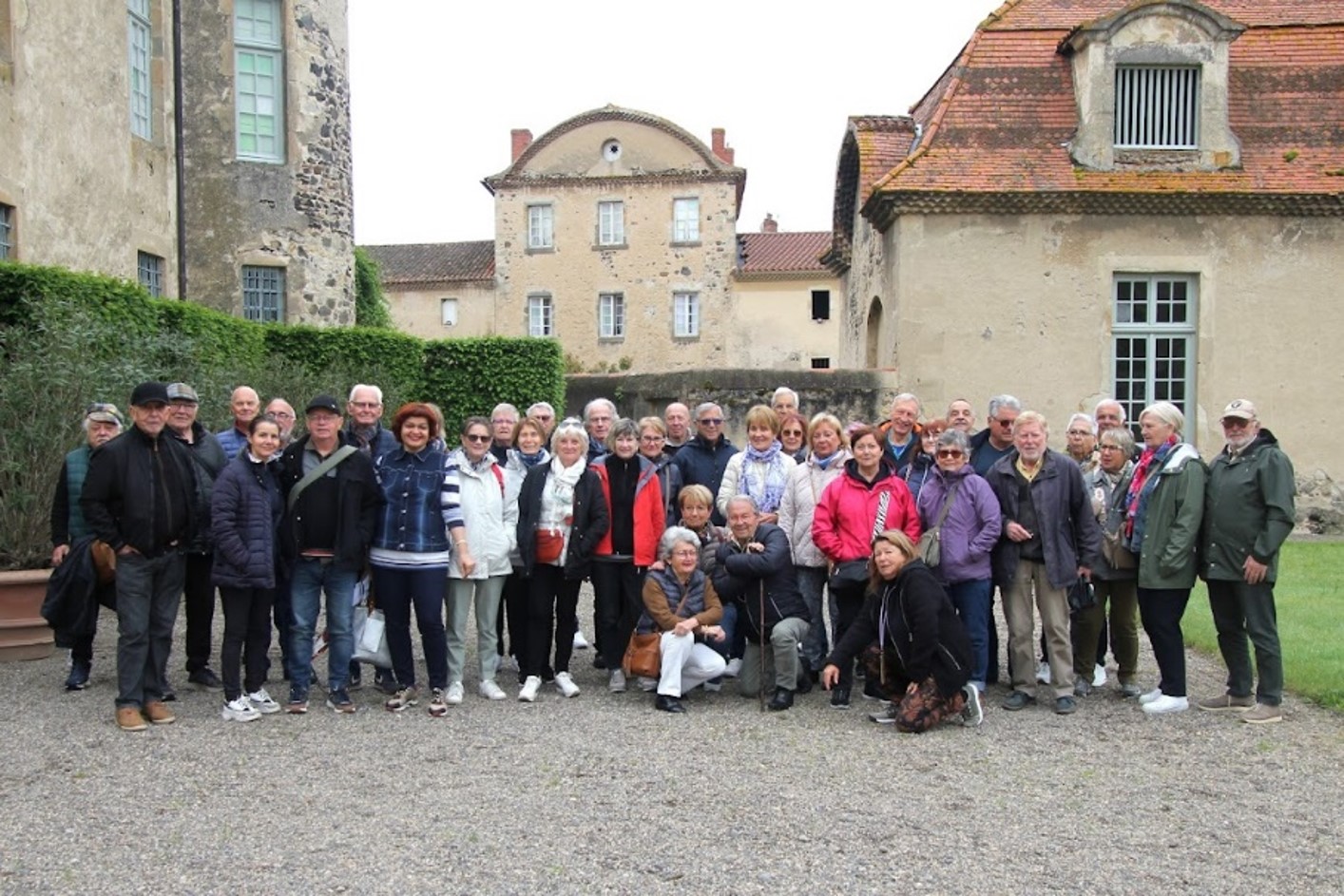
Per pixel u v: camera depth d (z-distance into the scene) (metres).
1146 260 16.94
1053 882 4.73
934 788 5.93
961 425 8.58
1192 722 7.29
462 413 21.06
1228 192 16.59
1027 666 7.68
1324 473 17.08
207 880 4.69
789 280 42.75
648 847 5.07
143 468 6.90
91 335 9.77
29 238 13.25
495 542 7.77
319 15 20.56
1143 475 7.75
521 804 5.62
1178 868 4.89
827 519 7.91
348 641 7.43
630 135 43.62
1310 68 17.70
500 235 44.22
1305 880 4.79
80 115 14.49
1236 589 7.48
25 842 5.08
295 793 5.75
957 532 7.62
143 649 6.95
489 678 7.90
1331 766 6.37
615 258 43.59
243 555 7.02
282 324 18.50
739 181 43.12
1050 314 16.94
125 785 5.86
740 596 7.85
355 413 7.97
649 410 19.45
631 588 8.01
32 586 8.66
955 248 16.88
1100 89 16.83
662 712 7.48
